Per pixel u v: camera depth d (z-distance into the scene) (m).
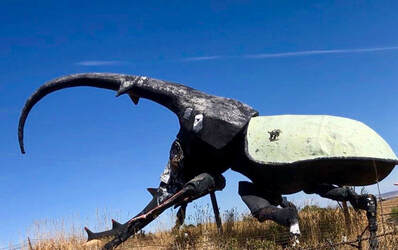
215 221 11.19
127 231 10.34
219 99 10.41
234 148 9.98
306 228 10.00
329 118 9.24
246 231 11.09
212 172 10.38
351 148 8.74
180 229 11.81
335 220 10.35
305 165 8.94
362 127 9.23
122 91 11.23
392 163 8.96
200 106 10.33
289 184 9.35
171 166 10.73
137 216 10.57
